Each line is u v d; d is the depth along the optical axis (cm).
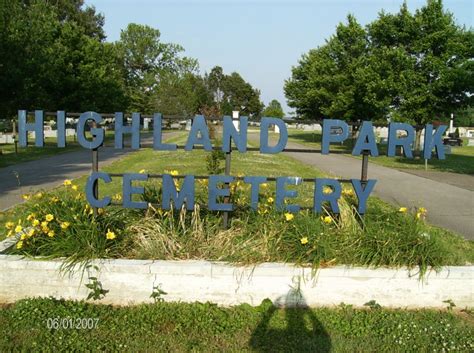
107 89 3712
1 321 403
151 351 359
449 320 425
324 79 3325
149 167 1525
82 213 501
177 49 7925
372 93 2427
